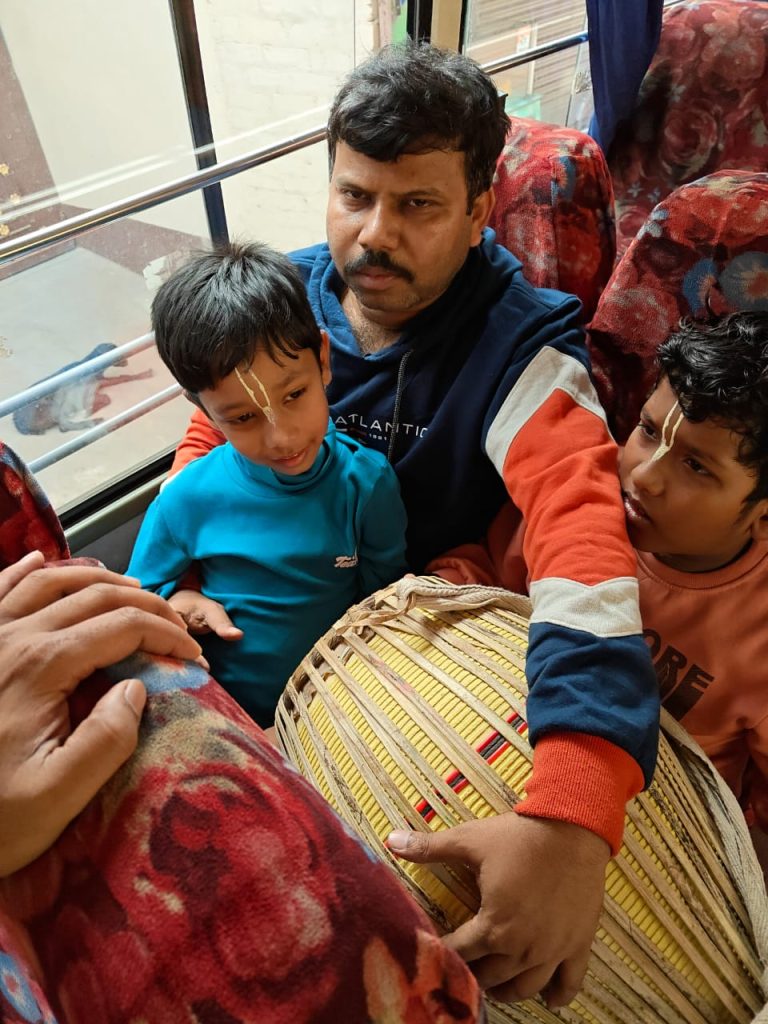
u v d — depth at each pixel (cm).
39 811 35
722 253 82
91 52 109
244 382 70
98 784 36
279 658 84
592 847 52
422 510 93
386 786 59
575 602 62
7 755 37
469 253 86
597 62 152
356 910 33
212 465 87
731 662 71
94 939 33
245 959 31
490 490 92
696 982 60
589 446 75
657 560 73
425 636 69
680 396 62
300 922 32
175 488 88
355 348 90
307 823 35
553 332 81
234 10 128
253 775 36
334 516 84
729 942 60
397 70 72
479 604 70
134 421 113
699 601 71
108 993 32
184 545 87
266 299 70
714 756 75
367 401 90
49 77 109
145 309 115
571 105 177
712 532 66
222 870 33
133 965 32
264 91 136
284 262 76
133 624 42
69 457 107
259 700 85
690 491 64
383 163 72
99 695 40
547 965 51
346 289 95
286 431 73
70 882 35
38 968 35
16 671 39
